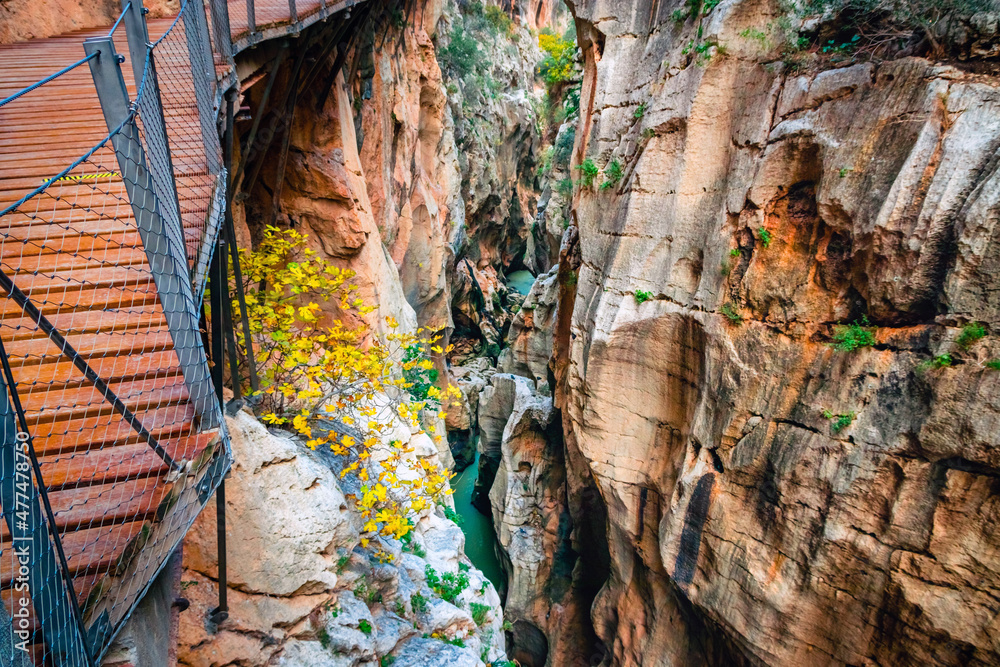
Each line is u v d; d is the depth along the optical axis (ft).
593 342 32.48
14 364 9.33
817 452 22.50
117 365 9.72
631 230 31.40
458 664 23.17
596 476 33.91
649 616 32.91
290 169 36.81
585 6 37.22
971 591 18.62
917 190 20.61
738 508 25.53
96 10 31.17
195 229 13.05
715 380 26.84
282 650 18.67
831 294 23.49
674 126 29.73
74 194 12.51
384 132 53.21
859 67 22.97
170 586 11.17
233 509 18.12
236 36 23.48
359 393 24.45
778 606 23.59
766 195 25.29
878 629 21.13
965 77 20.30
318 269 26.68
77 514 8.04
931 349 19.89
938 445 19.21
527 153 134.51
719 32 27.09
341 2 34.09
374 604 24.16
